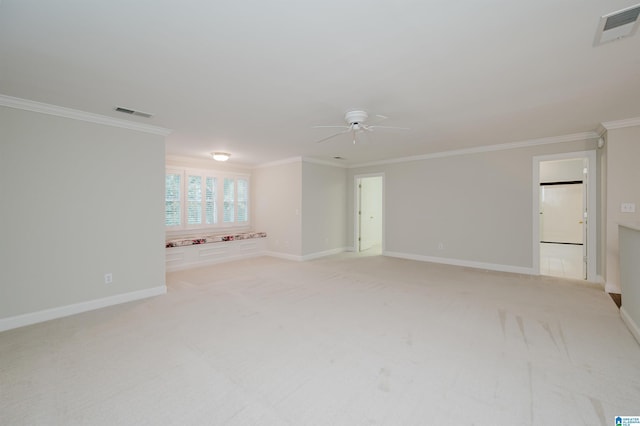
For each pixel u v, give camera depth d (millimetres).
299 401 1701
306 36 1792
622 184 3574
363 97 2779
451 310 3141
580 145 4246
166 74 2299
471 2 1479
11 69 2207
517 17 1609
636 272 2457
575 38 1820
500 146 4914
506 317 2941
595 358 2154
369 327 2717
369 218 7789
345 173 7301
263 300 3506
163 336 2547
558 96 2775
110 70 2230
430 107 3066
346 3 1479
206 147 4996
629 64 2154
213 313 3086
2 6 1476
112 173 3408
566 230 8562
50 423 1531
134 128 3572
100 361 2139
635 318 2496
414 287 4031
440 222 5691
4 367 2061
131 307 3289
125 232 3508
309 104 2961
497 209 5008
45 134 2951
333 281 4379
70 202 3109
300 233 6082
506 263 4949
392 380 1900
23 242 2836
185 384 1862
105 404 1677
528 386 1833
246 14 1570
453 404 1671
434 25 1682
